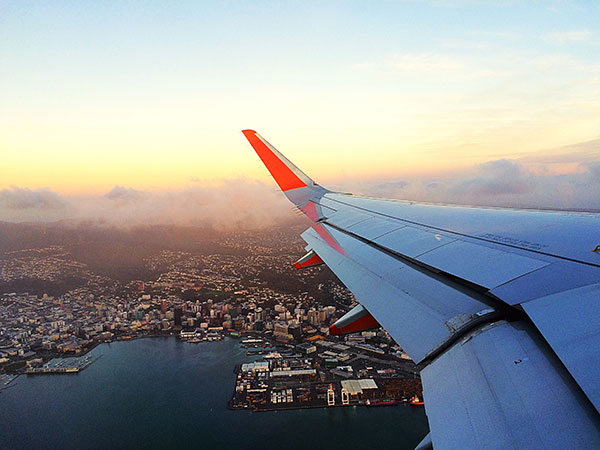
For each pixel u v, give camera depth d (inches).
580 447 73.4
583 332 102.1
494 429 83.9
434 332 139.2
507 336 115.7
